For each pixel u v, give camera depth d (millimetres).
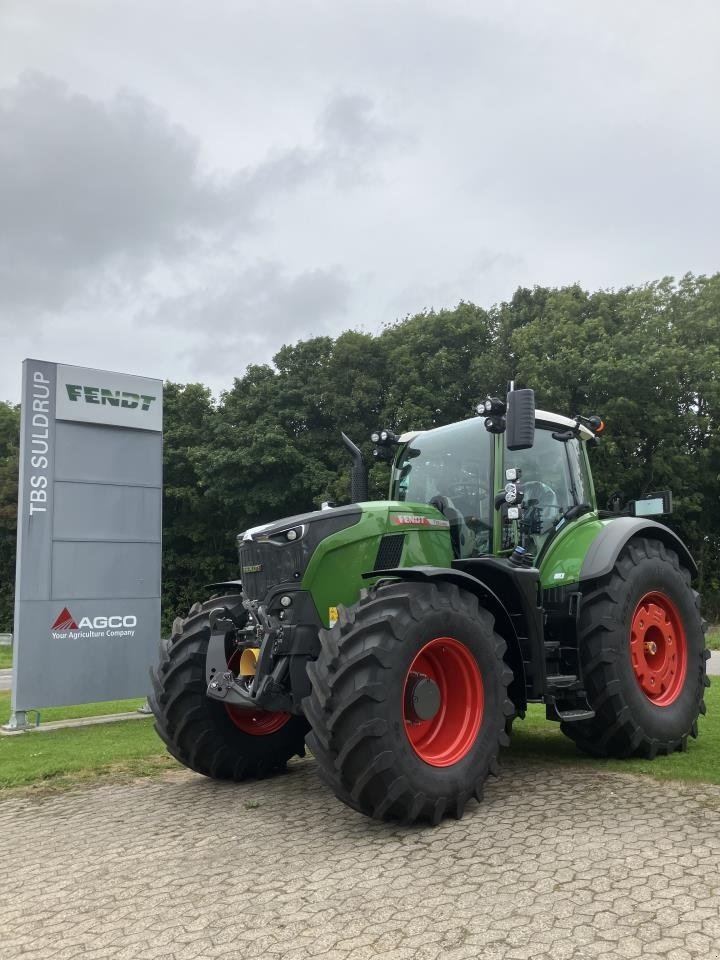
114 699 8859
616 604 5332
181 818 4586
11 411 36344
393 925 2910
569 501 6066
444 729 4336
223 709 5379
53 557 8609
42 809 5039
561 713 5020
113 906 3295
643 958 2574
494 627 4840
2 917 3262
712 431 21672
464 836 3855
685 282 22875
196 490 28438
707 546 24516
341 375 25672
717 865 3314
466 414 23328
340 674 3926
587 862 3416
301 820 4355
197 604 5684
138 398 9289
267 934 2908
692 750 5715
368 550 4723
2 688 13695
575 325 21578
